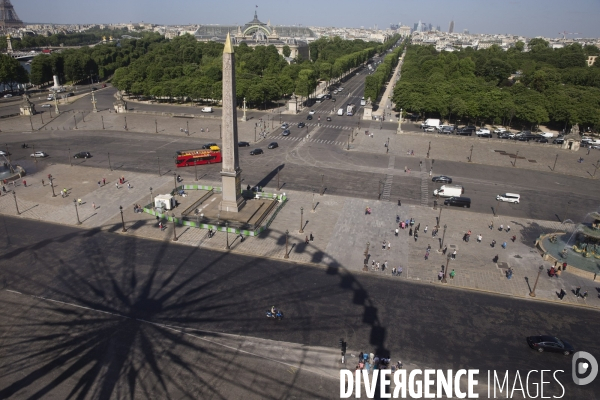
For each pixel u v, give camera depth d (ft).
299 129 583.17
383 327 194.80
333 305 208.95
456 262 255.09
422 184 383.86
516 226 308.19
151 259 244.63
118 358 170.81
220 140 512.22
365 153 475.72
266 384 161.58
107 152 451.12
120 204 319.47
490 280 237.66
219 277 229.04
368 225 299.17
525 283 235.81
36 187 348.38
